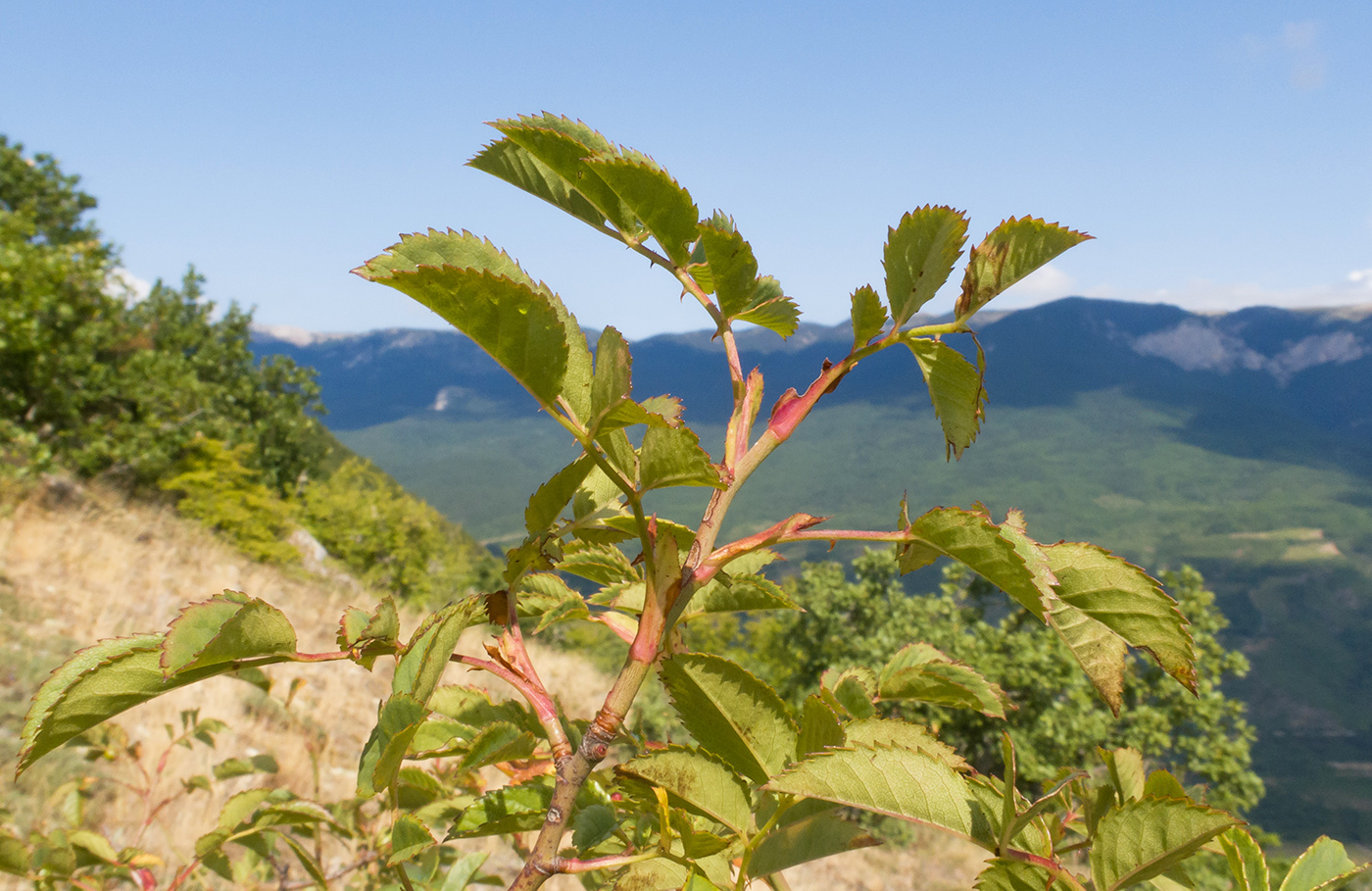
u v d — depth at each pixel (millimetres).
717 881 801
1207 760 13953
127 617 9047
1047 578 774
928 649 1109
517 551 885
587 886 1054
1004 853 694
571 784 738
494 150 1061
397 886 1352
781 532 815
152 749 5410
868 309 898
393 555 24766
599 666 15117
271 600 12117
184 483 16953
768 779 870
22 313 15133
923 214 869
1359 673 161625
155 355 19266
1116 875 667
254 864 1973
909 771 720
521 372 749
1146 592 794
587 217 1075
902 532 830
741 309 966
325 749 6250
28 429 16219
